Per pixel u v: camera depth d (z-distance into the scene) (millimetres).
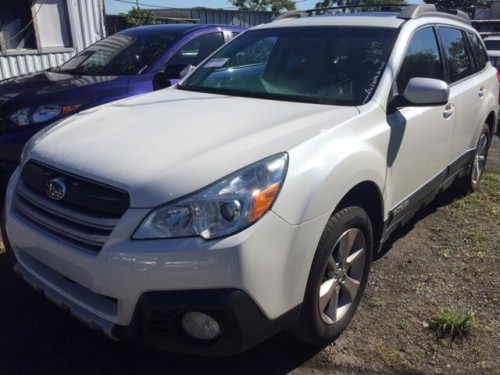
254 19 21344
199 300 2035
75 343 2758
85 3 10188
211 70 3768
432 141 3551
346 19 3656
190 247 2021
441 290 3320
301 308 2371
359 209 2658
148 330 2123
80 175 2299
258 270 2078
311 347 2729
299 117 2721
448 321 2875
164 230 2055
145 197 2096
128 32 6086
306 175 2281
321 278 2445
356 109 2861
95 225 2180
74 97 4582
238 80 3533
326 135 2518
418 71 3508
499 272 3564
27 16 9062
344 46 3373
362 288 2926
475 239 4070
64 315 2990
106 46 5891
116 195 2166
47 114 4414
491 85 4922
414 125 3219
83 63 5672
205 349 2182
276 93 3248
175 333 2154
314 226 2285
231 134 2484
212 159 2215
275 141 2377
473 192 5215
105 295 2154
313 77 3262
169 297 2053
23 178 2641
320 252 2387
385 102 3004
